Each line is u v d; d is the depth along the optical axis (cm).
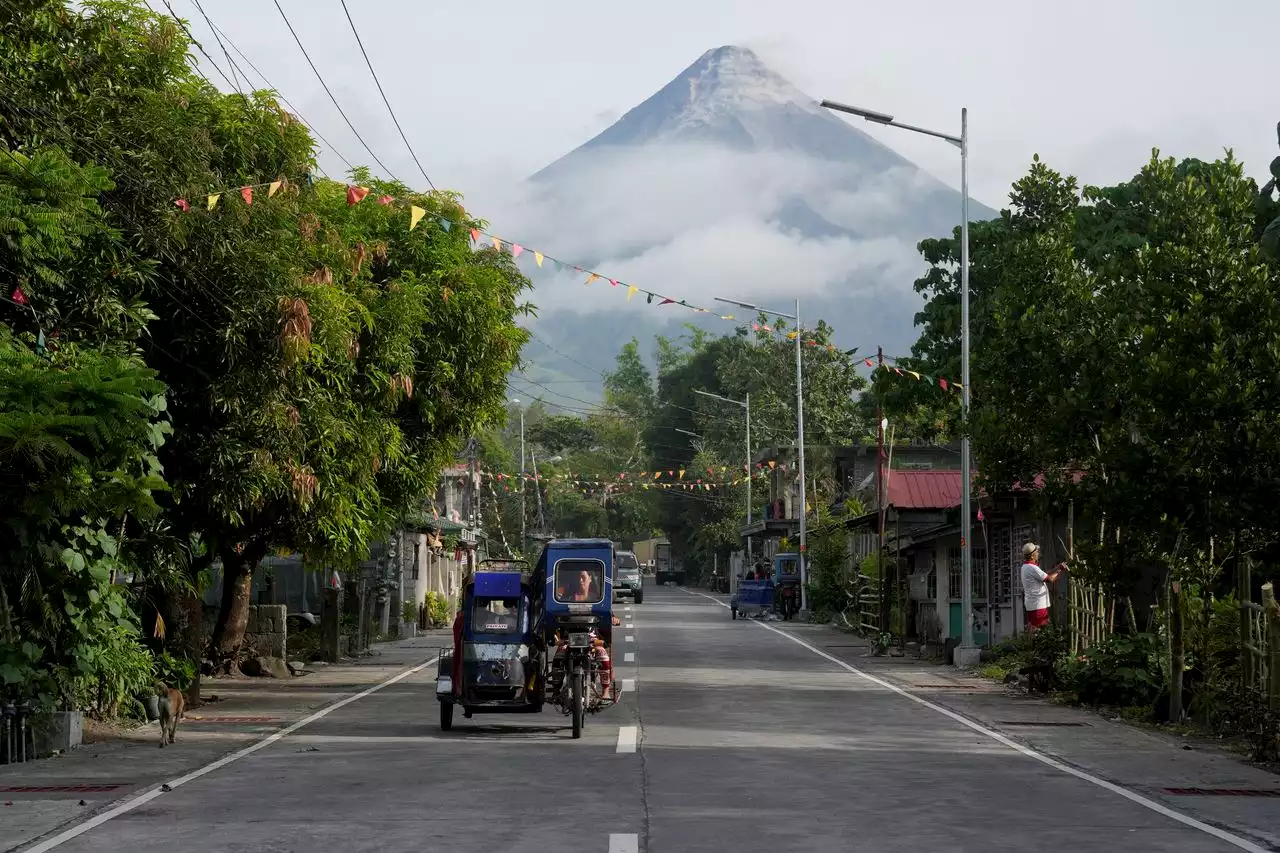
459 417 2675
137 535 1978
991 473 2417
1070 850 981
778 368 9281
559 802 1196
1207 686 1855
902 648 3466
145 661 1889
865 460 6769
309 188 2073
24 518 1516
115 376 1338
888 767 1439
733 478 9244
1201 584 1988
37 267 1482
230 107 1952
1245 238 1886
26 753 1534
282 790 1277
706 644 3828
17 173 1416
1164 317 1838
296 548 2553
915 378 3544
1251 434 1700
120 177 1670
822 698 2289
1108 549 2134
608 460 12119
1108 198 3291
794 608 5491
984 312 3469
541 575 2330
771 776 1366
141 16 1830
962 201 3028
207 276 1831
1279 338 1717
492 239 2045
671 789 1275
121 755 1571
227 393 1922
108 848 985
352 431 2161
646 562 14238
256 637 3006
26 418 1244
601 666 1861
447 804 1185
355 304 2123
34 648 1578
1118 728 1864
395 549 4412
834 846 992
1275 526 1747
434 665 3241
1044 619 2628
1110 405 2097
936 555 3666
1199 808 1178
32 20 1594
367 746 1650
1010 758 1530
